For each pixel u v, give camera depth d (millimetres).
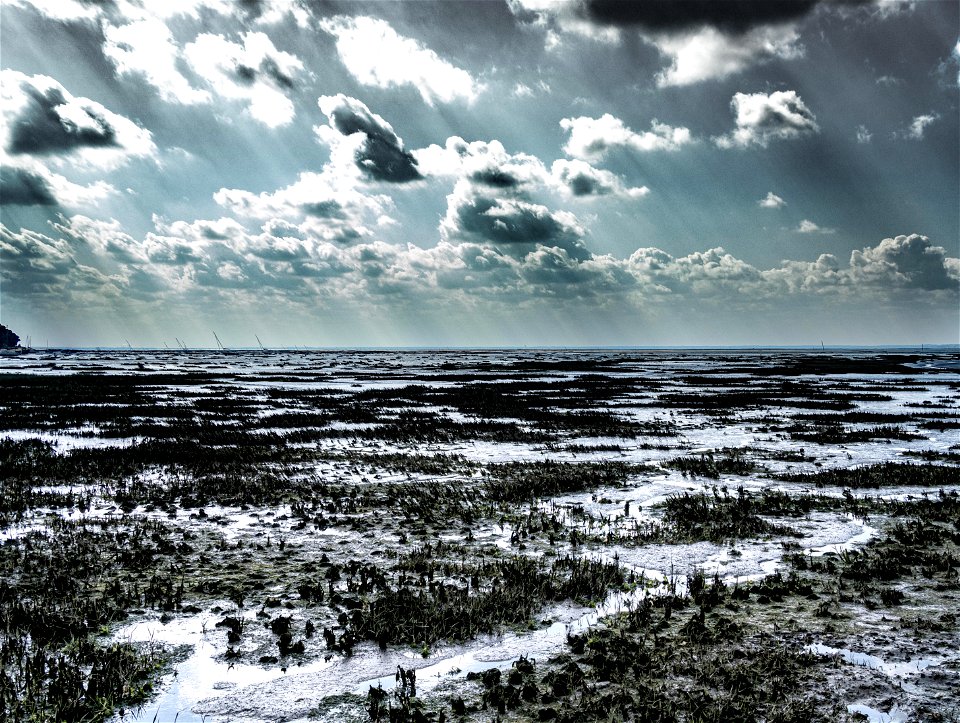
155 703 6598
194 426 31969
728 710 6270
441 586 9672
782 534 12930
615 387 62844
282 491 17203
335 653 7738
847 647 7691
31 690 6574
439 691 6848
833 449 25359
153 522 13719
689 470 20328
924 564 10898
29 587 9680
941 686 6773
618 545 12258
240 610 8961
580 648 7750
